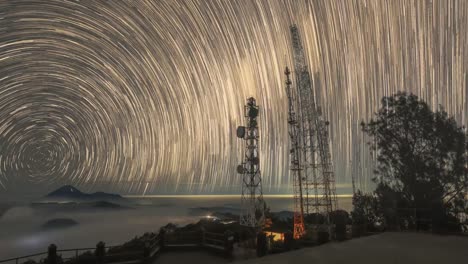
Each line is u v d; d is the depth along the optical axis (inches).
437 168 853.2
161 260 585.6
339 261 411.2
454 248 492.4
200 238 713.0
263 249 597.6
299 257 442.9
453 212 802.8
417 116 916.0
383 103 979.3
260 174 1246.3
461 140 856.3
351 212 964.6
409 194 871.7
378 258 424.5
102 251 566.6
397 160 908.0
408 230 743.1
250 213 1190.9
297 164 1596.9
